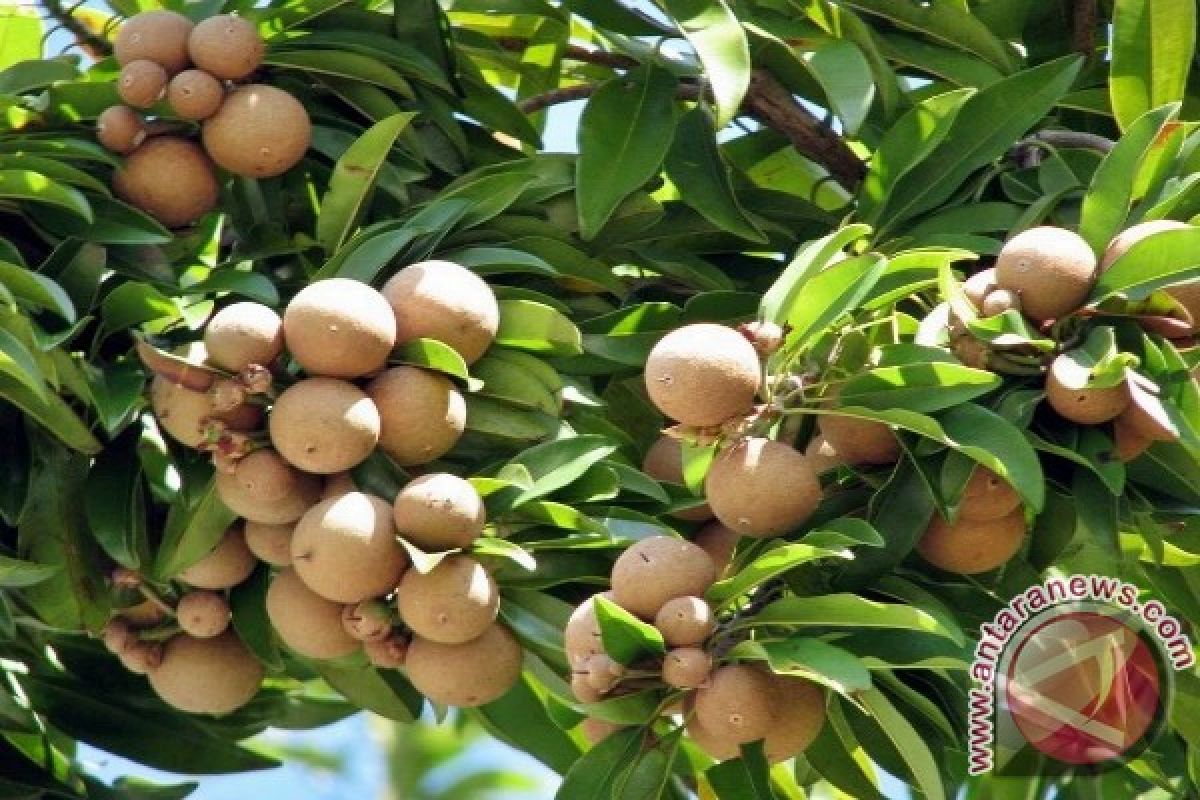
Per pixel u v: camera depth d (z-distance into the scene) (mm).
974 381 4211
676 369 4188
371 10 5371
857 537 4164
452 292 4523
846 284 4316
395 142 5215
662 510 4699
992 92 5148
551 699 5109
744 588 4086
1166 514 4500
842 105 5043
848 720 4543
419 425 4445
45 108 4918
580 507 4609
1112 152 4445
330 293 4402
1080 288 4277
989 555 4383
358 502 4316
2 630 5094
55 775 5348
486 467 4594
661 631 4051
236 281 4711
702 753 5117
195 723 5500
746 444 4297
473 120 5504
